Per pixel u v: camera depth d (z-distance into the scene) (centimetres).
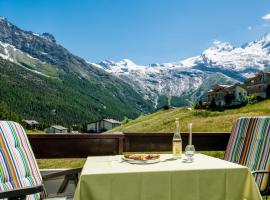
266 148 356
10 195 224
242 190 271
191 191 262
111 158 324
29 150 320
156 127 5994
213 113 6097
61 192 313
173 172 260
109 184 251
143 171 256
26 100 17875
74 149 422
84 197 249
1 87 17438
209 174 266
